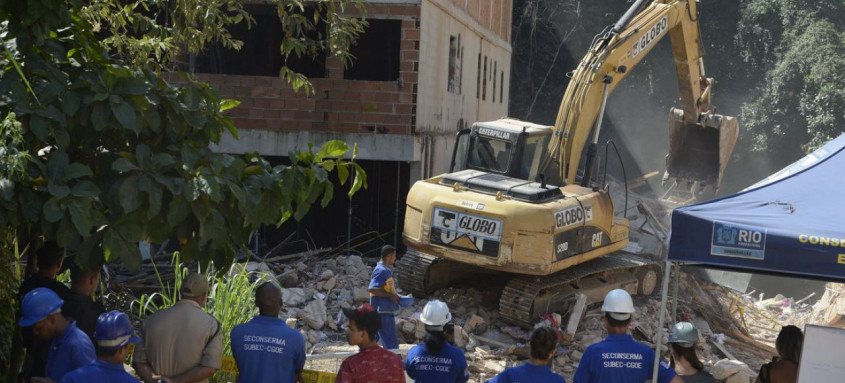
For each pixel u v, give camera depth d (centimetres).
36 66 609
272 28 2275
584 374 664
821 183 700
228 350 918
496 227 1318
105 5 979
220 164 636
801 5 3691
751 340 1602
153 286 1357
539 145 1524
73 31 658
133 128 611
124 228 605
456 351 702
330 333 1338
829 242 616
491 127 1496
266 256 1692
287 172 654
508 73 3178
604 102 1505
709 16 3928
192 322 608
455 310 1455
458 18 2188
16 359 699
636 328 1426
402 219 2192
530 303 1343
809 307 2008
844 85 3347
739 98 3875
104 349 536
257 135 1778
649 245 1909
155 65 1031
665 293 667
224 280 1113
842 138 761
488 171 1508
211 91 694
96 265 607
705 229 644
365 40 2503
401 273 1504
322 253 1864
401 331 1322
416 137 1791
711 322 1648
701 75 1889
